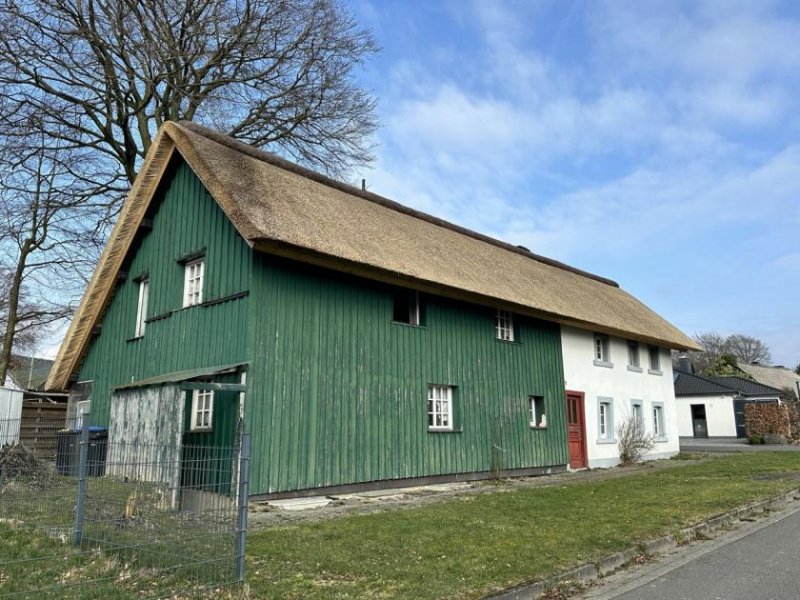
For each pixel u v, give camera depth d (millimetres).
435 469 13516
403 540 7500
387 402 12688
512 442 15805
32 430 16672
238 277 11164
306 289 11602
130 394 11102
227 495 6441
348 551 6891
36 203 19922
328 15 21750
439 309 14477
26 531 6613
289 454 10727
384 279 12305
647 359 23453
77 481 6645
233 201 10562
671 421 24297
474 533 7984
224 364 10977
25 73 18375
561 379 18156
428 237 16109
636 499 11219
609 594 5887
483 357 15469
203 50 20031
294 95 22344
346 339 12125
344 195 15328
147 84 19906
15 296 21516
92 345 16062
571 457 18156
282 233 10352
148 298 13938
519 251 22094
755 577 6348
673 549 7883
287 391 10891
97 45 18734
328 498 11031
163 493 6199
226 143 13523
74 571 5508
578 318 17984
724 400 41781
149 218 14352
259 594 5273
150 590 5148
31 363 37375
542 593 5844
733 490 12406
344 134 23828
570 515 9438
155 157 13266
